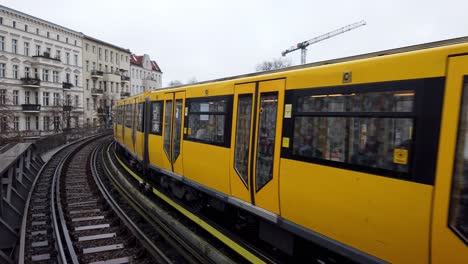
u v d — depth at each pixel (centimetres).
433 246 294
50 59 4725
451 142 285
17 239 719
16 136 2855
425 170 301
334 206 383
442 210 288
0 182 724
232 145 580
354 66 370
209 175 650
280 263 495
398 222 319
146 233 729
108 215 875
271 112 489
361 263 353
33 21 4484
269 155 488
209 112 660
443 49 296
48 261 627
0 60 4056
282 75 471
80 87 5488
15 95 4294
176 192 870
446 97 291
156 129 947
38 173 1441
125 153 1797
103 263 592
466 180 274
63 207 953
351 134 368
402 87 323
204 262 564
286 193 452
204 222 679
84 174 1484
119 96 6719
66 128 4112
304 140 427
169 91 863
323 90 405
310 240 414
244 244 558
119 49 6775
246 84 550
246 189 540
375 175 341
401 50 343
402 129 321
